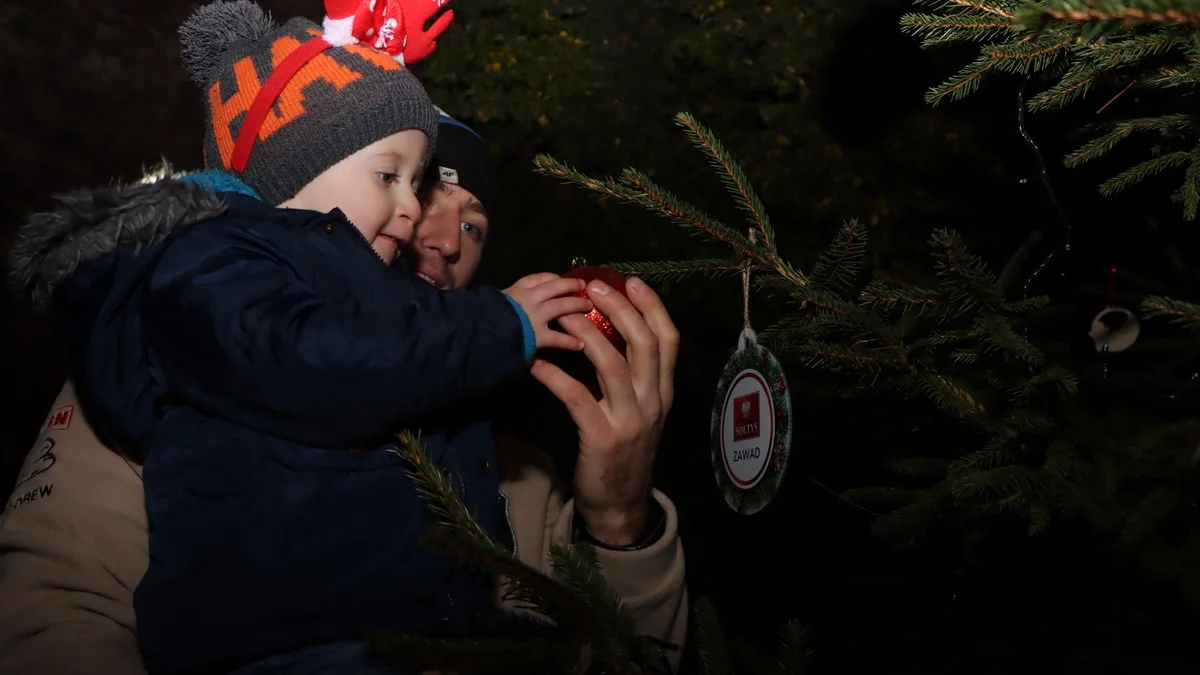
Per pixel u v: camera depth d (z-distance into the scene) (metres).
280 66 1.83
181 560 1.55
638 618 1.86
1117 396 1.89
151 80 7.02
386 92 1.85
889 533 1.58
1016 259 2.09
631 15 5.99
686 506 4.42
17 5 7.15
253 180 1.84
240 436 1.59
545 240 5.54
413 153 1.90
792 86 5.71
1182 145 1.85
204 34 1.94
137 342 1.62
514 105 5.86
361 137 1.83
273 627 1.55
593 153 5.77
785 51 5.77
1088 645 1.84
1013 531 1.83
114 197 1.64
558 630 1.41
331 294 1.62
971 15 1.62
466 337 1.57
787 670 1.45
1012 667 1.88
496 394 1.86
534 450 2.14
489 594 1.81
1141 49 1.53
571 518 1.90
